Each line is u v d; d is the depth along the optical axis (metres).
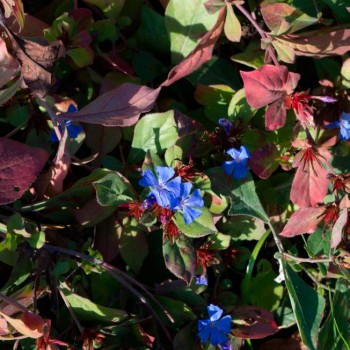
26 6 0.84
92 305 0.79
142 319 0.81
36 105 0.81
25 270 0.79
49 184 0.80
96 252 0.79
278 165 0.84
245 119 0.83
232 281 0.86
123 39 0.85
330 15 0.86
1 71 0.77
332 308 0.83
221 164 0.83
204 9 0.83
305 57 0.88
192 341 0.82
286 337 0.86
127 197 0.79
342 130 0.83
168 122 0.81
